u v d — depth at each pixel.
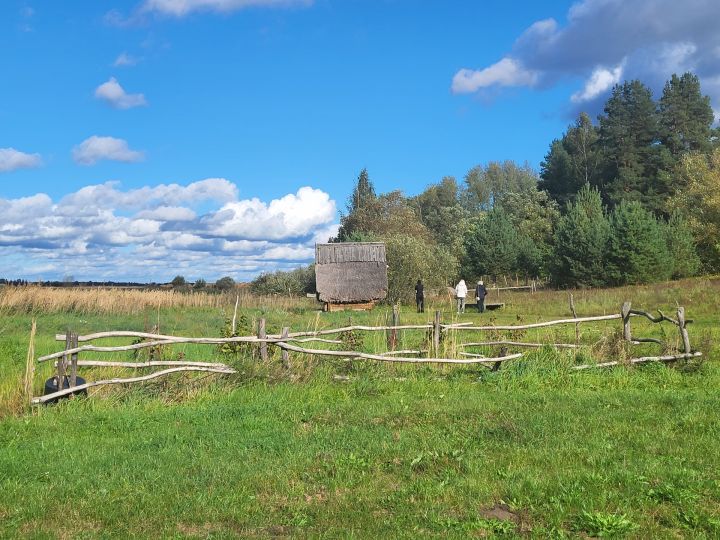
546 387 12.84
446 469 7.53
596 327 22.42
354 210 84.38
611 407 10.61
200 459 8.19
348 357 13.95
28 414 10.81
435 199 124.62
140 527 6.18
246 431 9.57
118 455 8.43
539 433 8.94
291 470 7.68
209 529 6.14
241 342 13.69
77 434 9.66
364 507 6.52
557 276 60.78
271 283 55.22
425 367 14.05
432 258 50.97
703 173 66.62
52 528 6.16
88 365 12.10
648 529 5.76
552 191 95.44
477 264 71.00
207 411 10.84
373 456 8.11
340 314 36.84
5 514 6.54
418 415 10.25
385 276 45.44
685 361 14.11
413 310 41.78
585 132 92.25
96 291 34.47
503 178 123.38
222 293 44.03
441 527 5.95
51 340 21.23
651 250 54.62
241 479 7.41
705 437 8.55
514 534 5.76
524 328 15.10
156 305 35.69
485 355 15.13
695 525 5.79
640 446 8.21
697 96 82.62
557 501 6.38
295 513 6.41
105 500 6.84
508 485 6.88
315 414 10.49
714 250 60.59
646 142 81.56
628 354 14.26
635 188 79.25
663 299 34.62
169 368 12.86
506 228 71.62
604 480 6.89
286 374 13.16
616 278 56.03
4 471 7.80
